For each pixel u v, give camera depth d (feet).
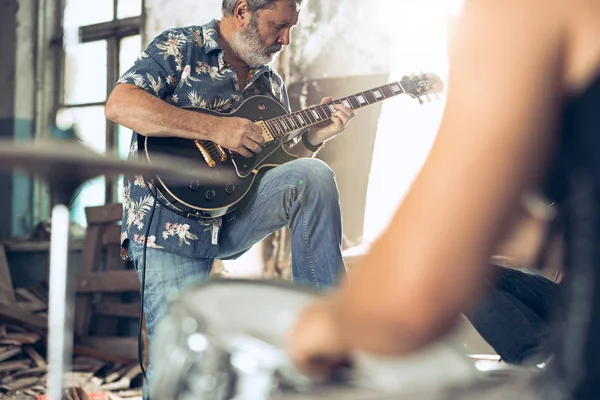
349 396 2.23
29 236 21.12
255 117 9.91
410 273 2.11
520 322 5.54
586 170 2.19
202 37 10.00
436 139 2.22
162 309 9.30
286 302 2.51
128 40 20.43
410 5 15.92
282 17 9.87
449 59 2.27
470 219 2.11
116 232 18.56
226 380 2.39
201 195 9.35
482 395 2.22
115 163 3.68
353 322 2.20
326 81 16.63
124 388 15.43
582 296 2.20
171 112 9.32
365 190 16.07
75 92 21.09
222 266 16.84
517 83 2.13
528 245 2.48
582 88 2.18
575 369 2.18
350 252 15.10
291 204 9.12
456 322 2.19
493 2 2.23
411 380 2.27
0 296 18.90
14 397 14.29
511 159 2.12
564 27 2.19
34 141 3.60
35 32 21.43
